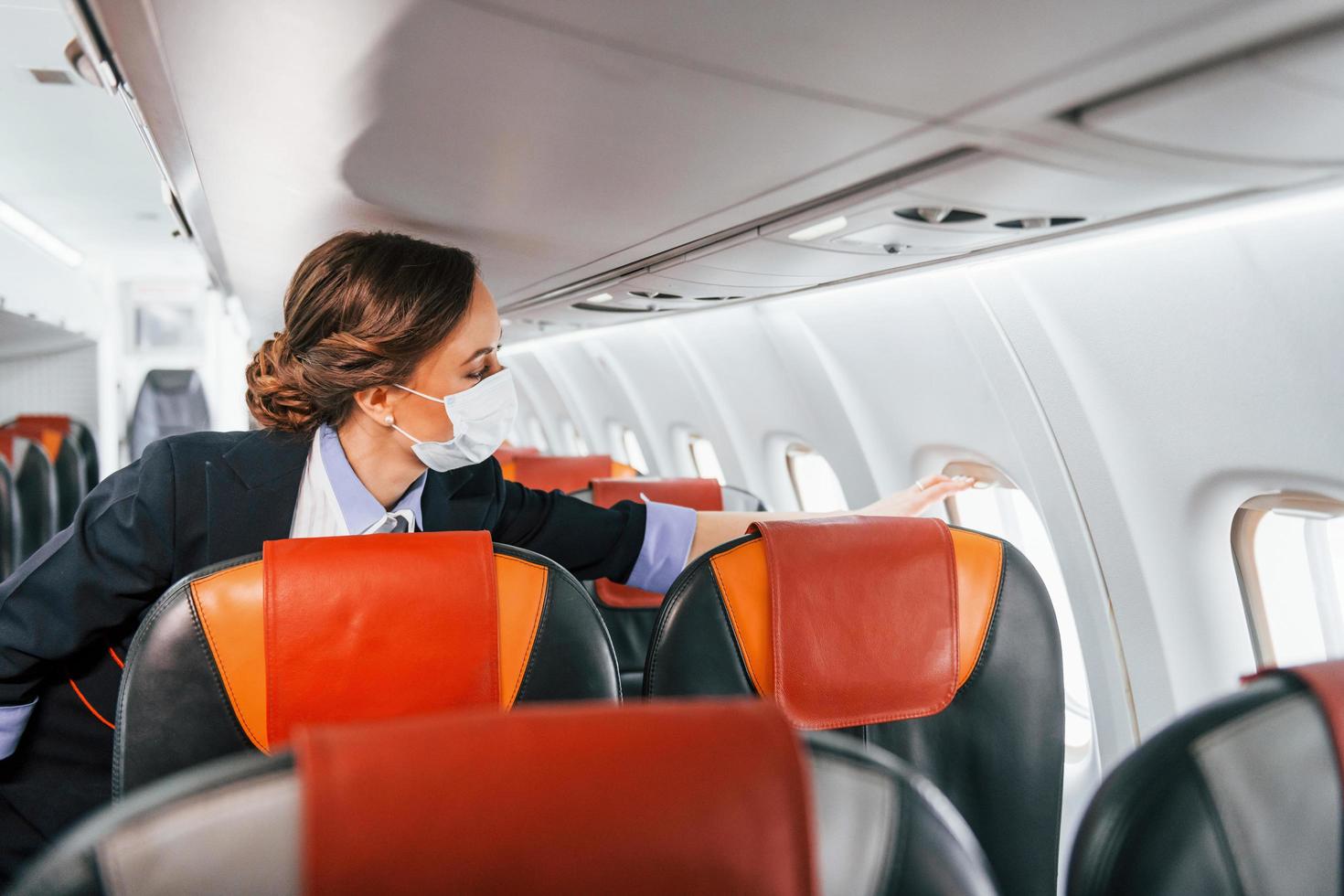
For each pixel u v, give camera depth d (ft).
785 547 4.38
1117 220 5.44
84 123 11.53
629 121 4.21
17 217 16.02
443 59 3.59
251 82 4.09
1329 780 2.65
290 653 3.68
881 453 10.19
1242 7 2.64
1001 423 7.85
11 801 4.30
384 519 4.54
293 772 2.07
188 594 3.65
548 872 1.99
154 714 3.61
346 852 1.91
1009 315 7.17
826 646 4.36
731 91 3.67
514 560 4.04
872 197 5.16
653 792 2.05
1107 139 3.92
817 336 10.09
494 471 5.24
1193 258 5.69
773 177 5.04
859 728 4.45
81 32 3.87
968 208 5.30
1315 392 5.39
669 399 15.58
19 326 16.75
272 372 4.37
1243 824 2.55
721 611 4.39
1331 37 2.77
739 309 11.10
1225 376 5.87
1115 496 7.05
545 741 2.06
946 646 4.48
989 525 9.51
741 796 2.07
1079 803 7.82
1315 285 5.12
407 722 2.06
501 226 7.00
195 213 8.08
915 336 8.39
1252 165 4.21
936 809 2.23
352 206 6.71
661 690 4.36
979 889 2.15
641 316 12.67
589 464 13.89
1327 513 5.80
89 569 3.95
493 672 3.91
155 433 23.98
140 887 1.91
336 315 4.04
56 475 19.47
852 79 3.43
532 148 4.81
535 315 13.64
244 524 4.22
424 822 1.95
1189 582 6.82
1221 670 6.86
